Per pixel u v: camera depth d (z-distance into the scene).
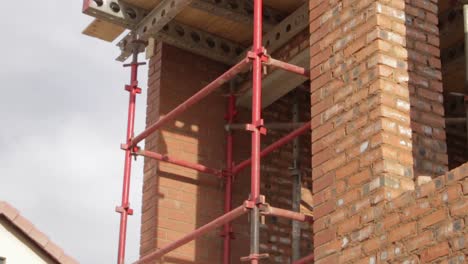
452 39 9.34
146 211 9.53
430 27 6.90
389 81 6.47
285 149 10.34
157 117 9.73
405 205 5.84
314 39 7.24
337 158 6.61
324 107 6.91
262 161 10.10
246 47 10.34
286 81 9.71
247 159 10.03
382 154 6.21
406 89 6.54
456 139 10.82
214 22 9.95
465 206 5.36
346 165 6.50
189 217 9.53
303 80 9.65
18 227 11.82
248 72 10.08
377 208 6.09
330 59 6.98
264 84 9.84
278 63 7.83
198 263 9.34
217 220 7.71
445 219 5.49
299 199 9.94
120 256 8.91
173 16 9.23
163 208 9.44
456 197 5.45
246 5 9.83
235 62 10.31
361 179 6.32
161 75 9.89
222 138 10.03
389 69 6.52
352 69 6.71
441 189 5.57
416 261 5.62
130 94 9.54
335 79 6.87
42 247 11.91
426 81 6.68
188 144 9.79
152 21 9.48
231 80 10.20
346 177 6.47
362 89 6.56
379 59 6.50
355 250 6.17
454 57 9.45
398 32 6.69
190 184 9.68
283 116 10.48
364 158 6.35
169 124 9.76
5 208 11.83
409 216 5.78
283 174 10.20
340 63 6.86
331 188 6.59
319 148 6.83
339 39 6.94
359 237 6.17
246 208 7.30
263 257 7.10
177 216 9.48
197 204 9.62
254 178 7.42
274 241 9.88
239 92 10.12
